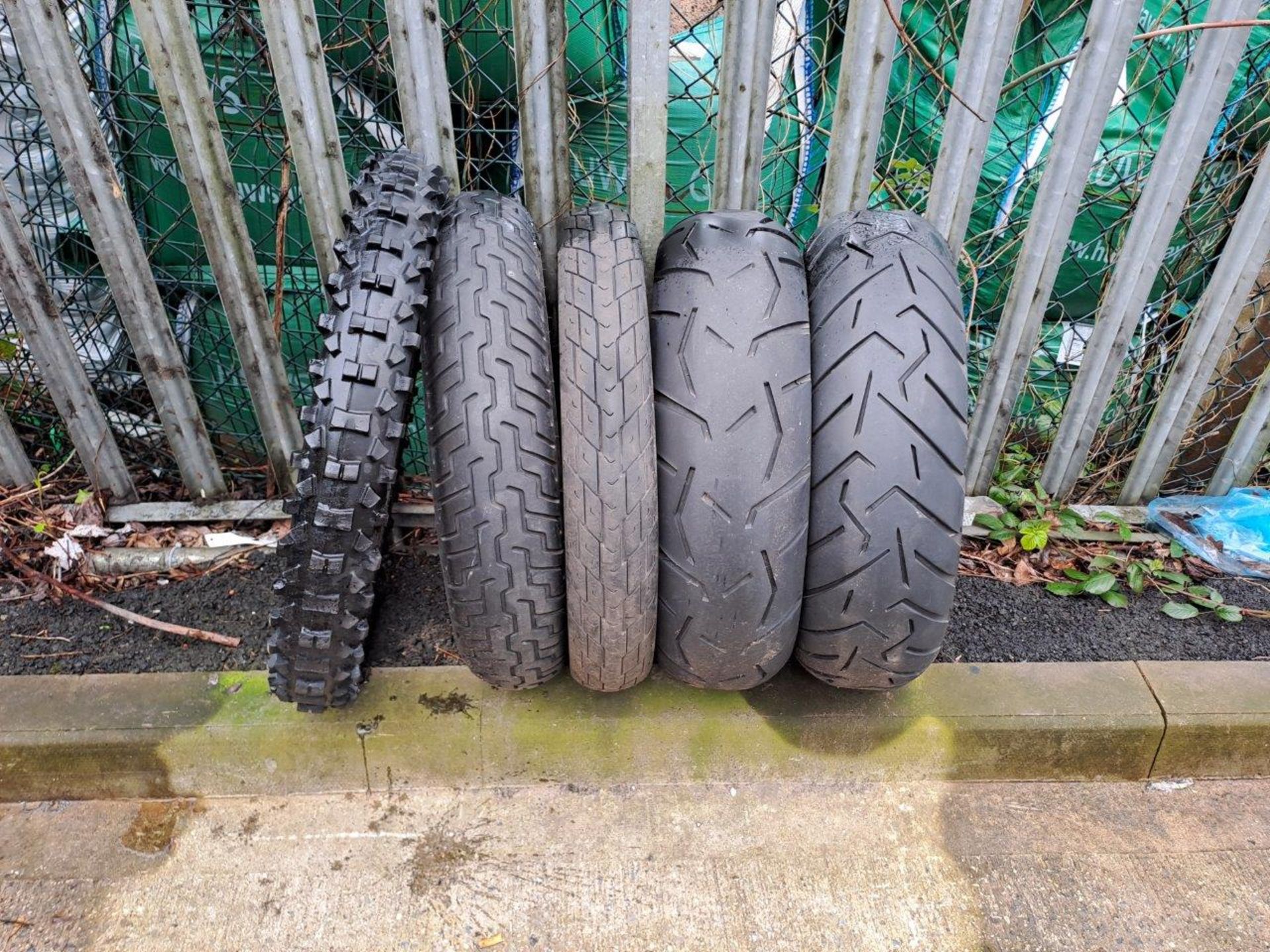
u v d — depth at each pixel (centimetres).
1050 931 142
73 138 169
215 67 196
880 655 145
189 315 222
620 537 133
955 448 138
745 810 162
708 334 136
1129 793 170
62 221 220
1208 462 252
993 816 163
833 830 159
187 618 185
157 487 230
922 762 168
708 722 162
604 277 138
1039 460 247
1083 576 210
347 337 127
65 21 165
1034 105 221
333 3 184
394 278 130
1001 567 216
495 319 135
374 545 133
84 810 158
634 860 151
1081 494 247
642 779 166
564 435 134
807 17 202
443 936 138
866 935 141
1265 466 249
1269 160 191
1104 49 173
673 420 137
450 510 135
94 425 204
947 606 143
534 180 182
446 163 183
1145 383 247
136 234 183
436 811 160
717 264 141
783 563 136
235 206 181
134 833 154
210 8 191
